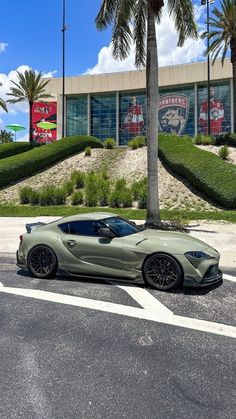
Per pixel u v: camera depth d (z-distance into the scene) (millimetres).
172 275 6684
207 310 5801
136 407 3312
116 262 7113
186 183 23766
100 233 7301
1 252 11562
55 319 5477
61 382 3744
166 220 17656
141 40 17672
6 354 4375
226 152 26250
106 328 5121
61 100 64875
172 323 5289
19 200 25594
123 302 6191
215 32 34750
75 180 25984
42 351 4438
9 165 28625
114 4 15797
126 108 62250
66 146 32281
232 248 11203
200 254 6637
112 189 24250
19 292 6859
